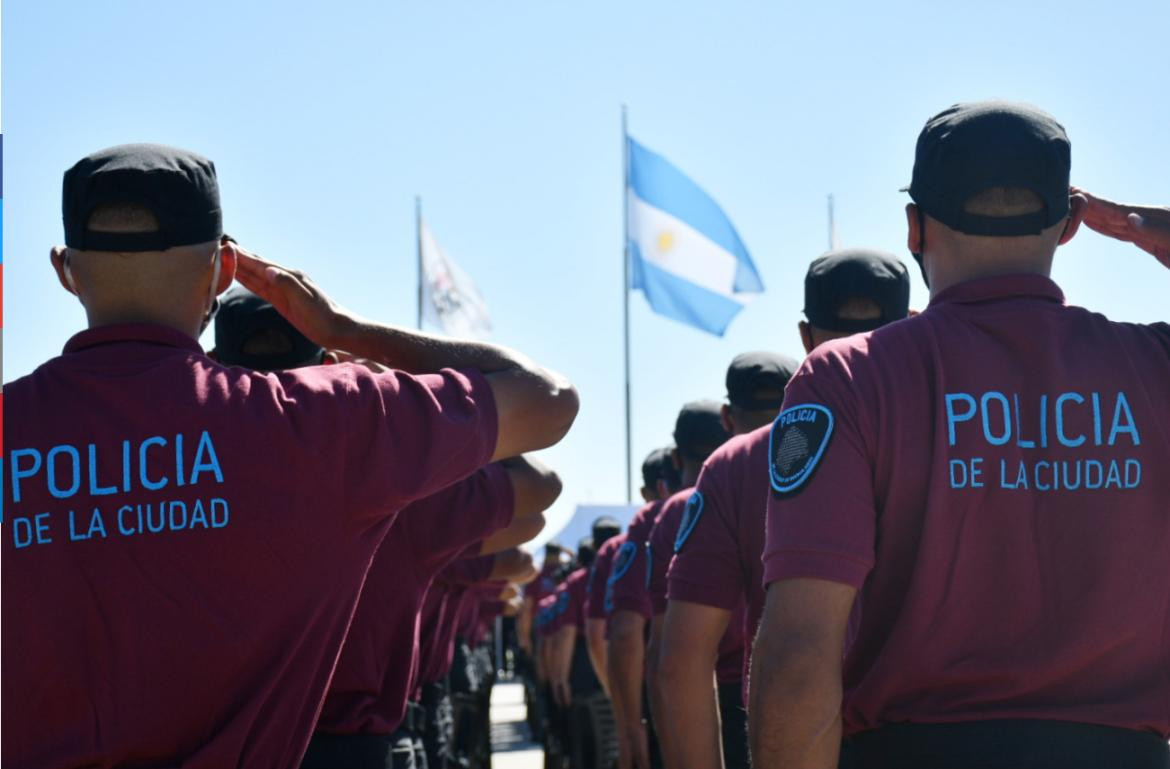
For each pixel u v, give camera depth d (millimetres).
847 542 2053
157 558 2113
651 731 5273
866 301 3170
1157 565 2090
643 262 16672
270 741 2152
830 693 2023
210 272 2301
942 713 2072
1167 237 2467
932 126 2275
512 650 32188
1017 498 2082
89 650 2094
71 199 2238
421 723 4121
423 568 3461
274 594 2150
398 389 2266
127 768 2086
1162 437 2125
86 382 2186
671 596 3365
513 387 2395
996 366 2137
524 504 3631
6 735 2092
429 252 17922
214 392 2188
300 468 2170
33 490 2135
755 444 3373
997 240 2215
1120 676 2066
